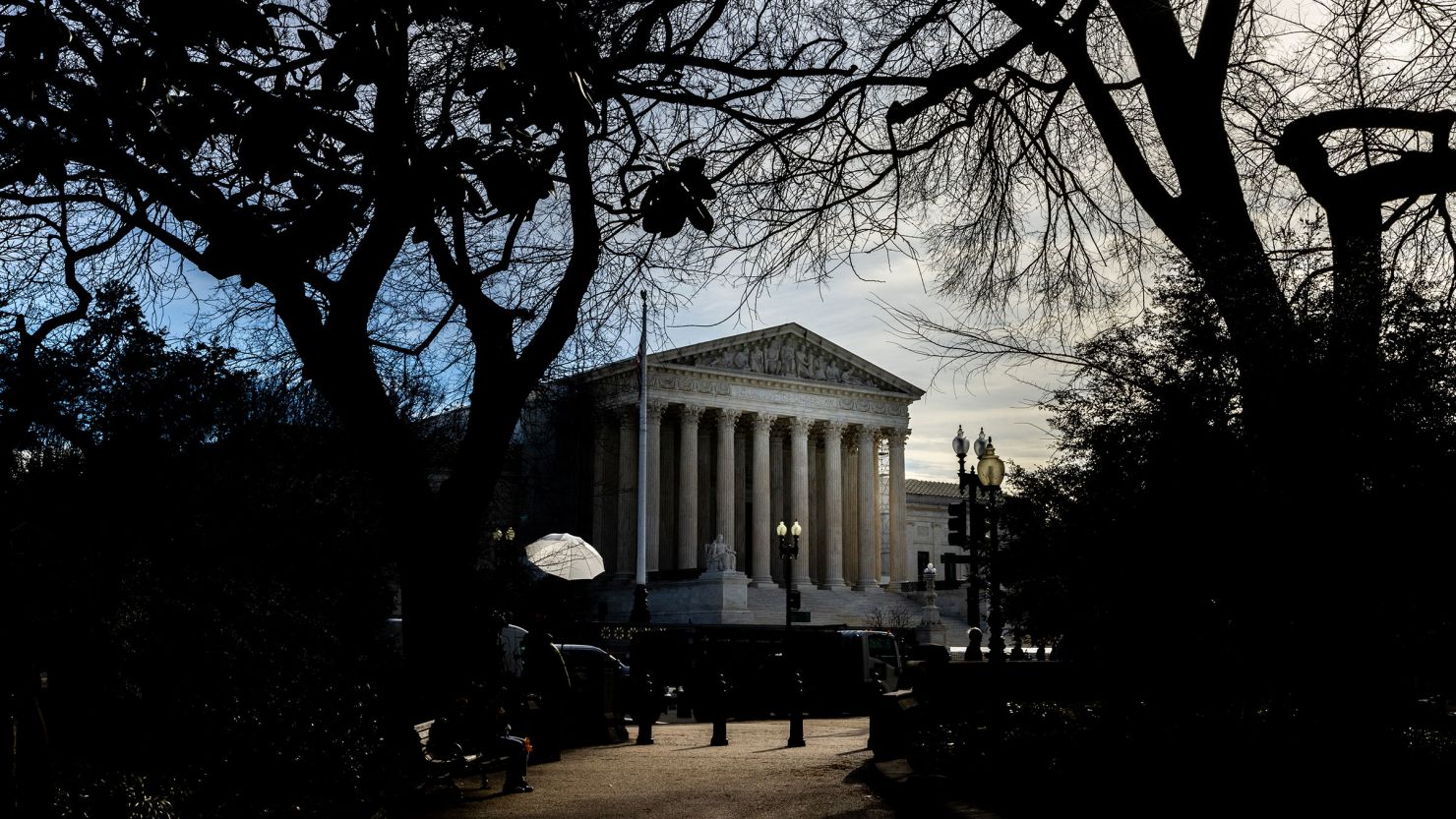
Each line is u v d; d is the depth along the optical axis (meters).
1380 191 16.05
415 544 12.12
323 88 9.38
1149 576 12.65
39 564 10.34
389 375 21.14
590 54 8.58
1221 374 12.66
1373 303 12.46
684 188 8.33
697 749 22.77
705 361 96.38
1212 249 13.41
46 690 10.62
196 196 11.12
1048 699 19.95
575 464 64.56
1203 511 12.24
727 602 81.81
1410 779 11.39
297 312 11.40
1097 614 13.20
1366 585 11.93
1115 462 13.06
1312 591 12.01
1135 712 13.38
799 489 99.50
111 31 10.06
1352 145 17.72
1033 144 18.67
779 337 100.56
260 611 11.98
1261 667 12.45
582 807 13.68
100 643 10.50
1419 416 11.95
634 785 16.12
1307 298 12.65
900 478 104.94
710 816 12.88
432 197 10.23
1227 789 11.44
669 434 100.88
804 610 93.62
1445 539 11.72
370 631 15.27
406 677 12.45
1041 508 13.73
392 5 7.93
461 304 13.23
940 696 19.88
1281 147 16.75
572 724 24.12
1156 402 12.91
